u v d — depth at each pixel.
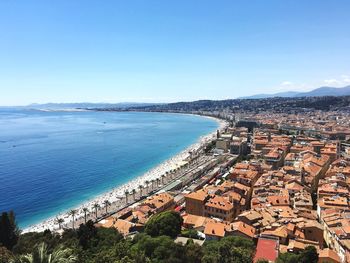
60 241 87.94
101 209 195.88
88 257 70.50
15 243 92.19
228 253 78.00
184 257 75.62
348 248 110.06
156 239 85.50
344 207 153.12
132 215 157.50
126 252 66.94
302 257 96.88
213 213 159.62
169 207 179.62
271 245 104.88
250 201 185.50
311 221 131.50
